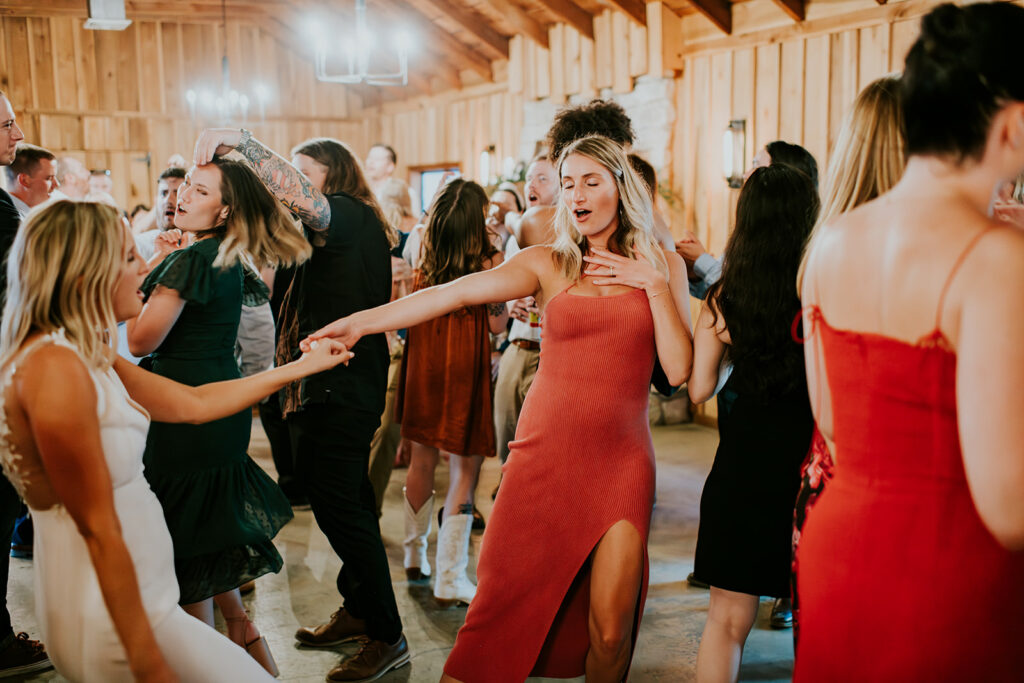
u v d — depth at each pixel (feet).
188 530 7.58
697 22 21.79
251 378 6.56
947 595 3.88
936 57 3.82
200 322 7.92
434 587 11.41
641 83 23.13
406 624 10.36
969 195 3.90
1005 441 3.53
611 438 7.01
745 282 6.91
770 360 6.90
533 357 11.83
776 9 19.52
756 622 10.43
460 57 31.14
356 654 9.11
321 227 8.76
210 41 38.32
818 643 4.29
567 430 6.98
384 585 9.05
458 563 10.76
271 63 39.32
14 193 12.54
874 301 4.05
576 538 6.99
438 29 30.63
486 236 10.80
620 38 23.52
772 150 11.26
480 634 7.13
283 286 14.12
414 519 11.51
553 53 26.55
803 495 5.19
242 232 8.02
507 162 27.68
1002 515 3.58
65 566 5.21
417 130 37.14
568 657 7.36
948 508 3.88
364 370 8.98
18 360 5.03
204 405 6.29
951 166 3.90
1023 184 6.94
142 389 6.07
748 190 7.00
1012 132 3.78
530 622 7.08
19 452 5.13
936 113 3.86
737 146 19.25
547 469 7.02
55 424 4.89
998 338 3.55
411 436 10.75
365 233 9.15
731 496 7.19
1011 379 3.53
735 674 7.28
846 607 4.15
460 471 10.74
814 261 4.49
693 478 16.78
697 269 10.53
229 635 8.20
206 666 5.49
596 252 7.09
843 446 4.30
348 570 9.02
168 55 37.86
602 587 6.90
